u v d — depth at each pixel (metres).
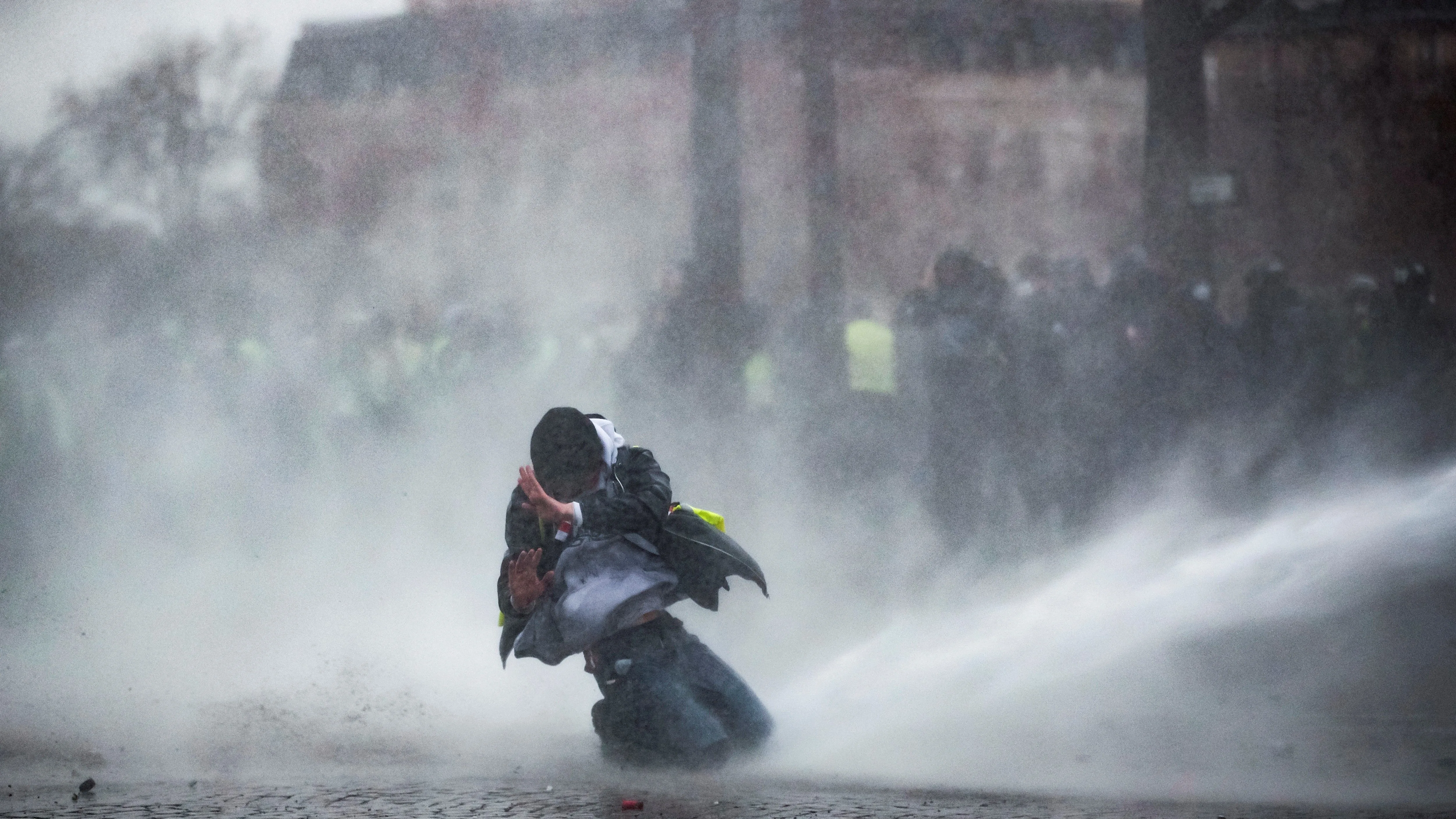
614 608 18.03
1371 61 105.81
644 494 18.33
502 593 18.55
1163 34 59.12
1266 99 107.19
